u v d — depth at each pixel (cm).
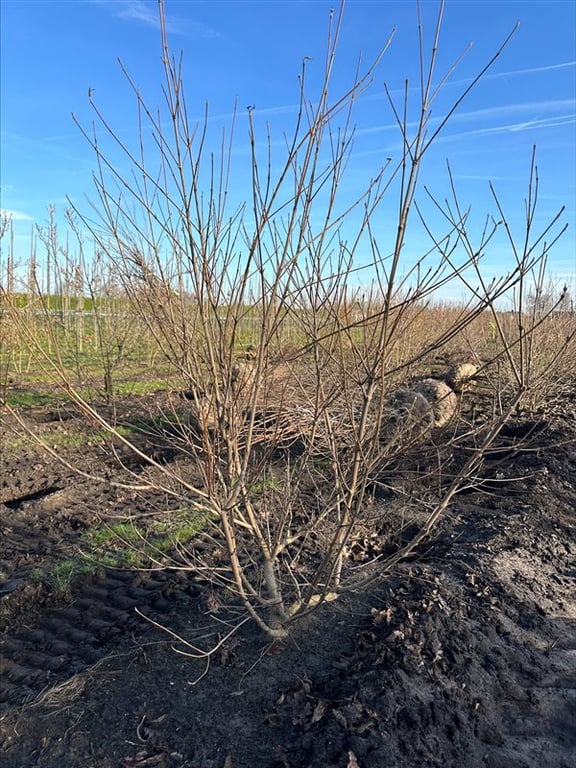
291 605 312
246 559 373
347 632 303
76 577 370
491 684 265
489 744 238
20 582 367
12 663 297
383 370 232
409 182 202
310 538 402
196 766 228
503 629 302
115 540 428
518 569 367
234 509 273
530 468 545
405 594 327
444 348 1118
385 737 228
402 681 254
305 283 248
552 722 252
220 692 266
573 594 350
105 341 995
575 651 297
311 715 247
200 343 238
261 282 231
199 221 217
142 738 242
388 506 456
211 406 262
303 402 370
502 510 461
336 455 289
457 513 459
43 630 326
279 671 277
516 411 712
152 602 347
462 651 278
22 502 511
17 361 1010
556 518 453
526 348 272
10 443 658
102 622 329
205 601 332
